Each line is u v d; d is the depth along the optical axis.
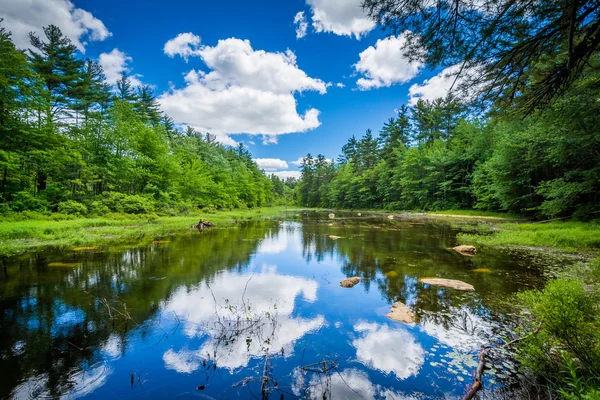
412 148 38.81
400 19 3.58
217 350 3.57
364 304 5.16
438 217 27.98
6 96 15.64
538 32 3.42
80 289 5.94
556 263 7.85
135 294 5.68
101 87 28.70
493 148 25.77
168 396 2.71
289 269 7.82
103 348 3.60
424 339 3.81
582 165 13.87
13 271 7.30
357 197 52.47
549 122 10.70
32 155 16.83
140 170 23.89
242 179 49.72
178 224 19.20
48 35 23.17
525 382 2.77
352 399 2.65
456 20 3.46
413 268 7.71
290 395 2.71
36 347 3.62
